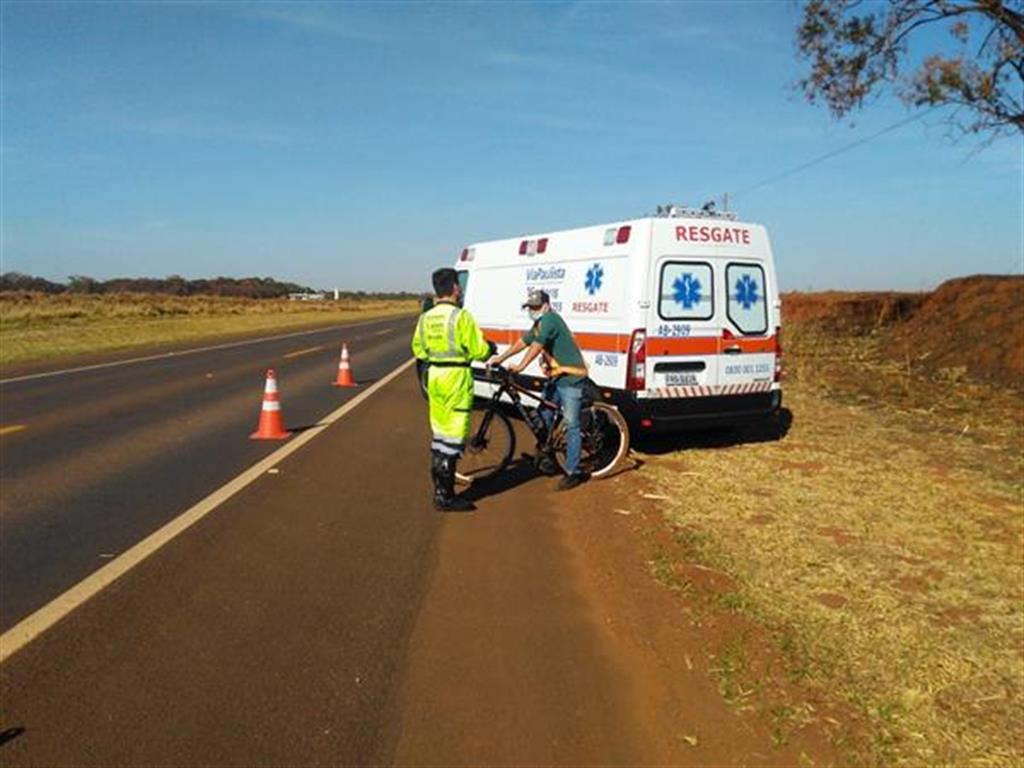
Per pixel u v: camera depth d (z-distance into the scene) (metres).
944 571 5.63
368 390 16.08
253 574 5.51
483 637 4.54
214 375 18.67
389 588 5.28
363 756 3.40
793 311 25.89
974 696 4.03
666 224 9.12
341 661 4.23
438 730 3.59
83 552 5.93
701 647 4.42
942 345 17.23
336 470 8.73
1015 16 13.05
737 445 9.93
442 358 7.02
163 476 8.40
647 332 9.01
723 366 9.42
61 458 9.27
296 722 3.64
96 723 3.62
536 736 3.56
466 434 7.15
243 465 8.94
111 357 23.78
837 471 8.51
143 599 5.04
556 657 4.29
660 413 9.05
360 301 142.25
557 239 10.60
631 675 4.10
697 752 3.46
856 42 14.73
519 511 7.18
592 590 5.25
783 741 3.55
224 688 3.94
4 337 29.30
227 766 3.32
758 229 9.66
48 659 4.22
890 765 3.43
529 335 8.22
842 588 5.30
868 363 17.58
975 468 8.61
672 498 7.51
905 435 10.45
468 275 13.22
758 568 5.64
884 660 4.35
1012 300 17.03
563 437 8.40
